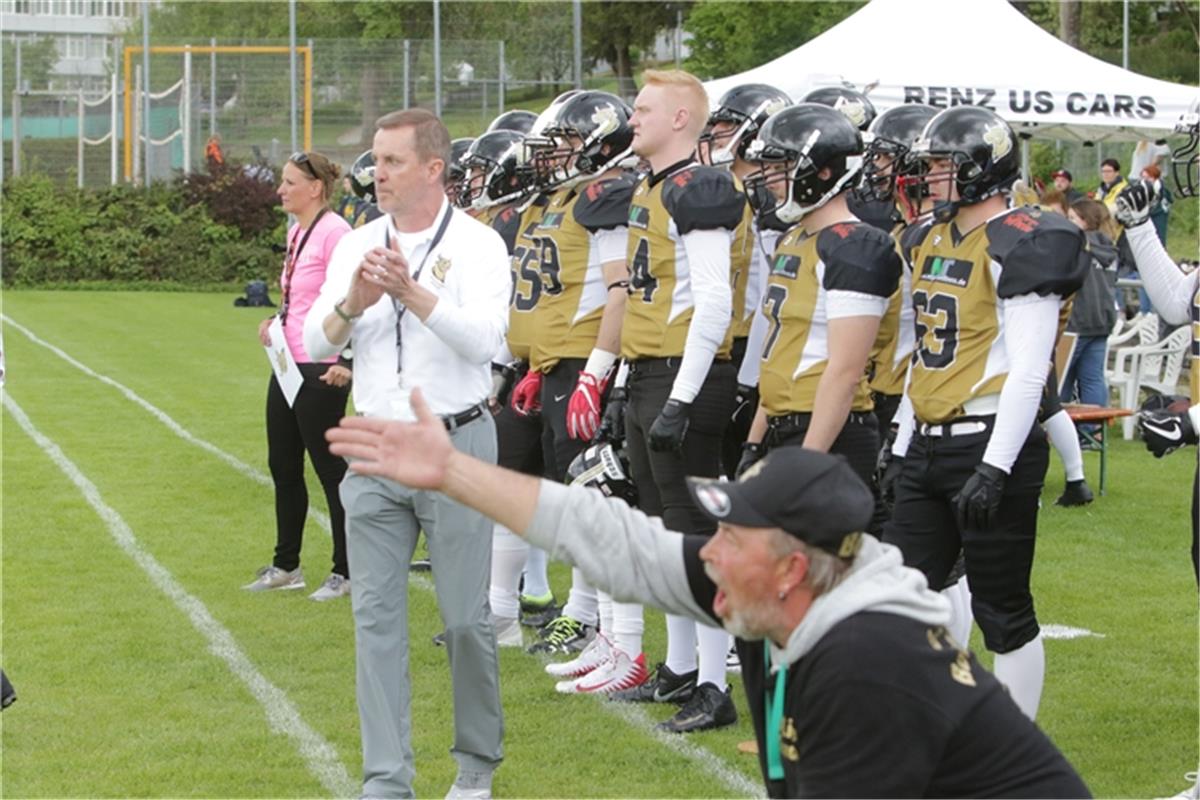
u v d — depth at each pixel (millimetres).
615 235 6871
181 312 27422
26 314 26422
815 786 3178
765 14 41719
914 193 5910
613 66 50438
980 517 5250
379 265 5238
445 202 5688
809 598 3227
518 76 37625
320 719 6492
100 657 7367
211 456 12992
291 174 8234
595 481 6855
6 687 5930
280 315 8359
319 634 7816
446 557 5492
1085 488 10930
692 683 6707
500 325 5531
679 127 6383
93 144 36750
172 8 41844
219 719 6488
